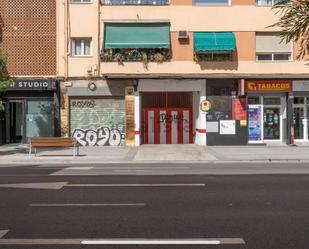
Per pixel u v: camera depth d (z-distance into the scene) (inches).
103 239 288.0
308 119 1155.3
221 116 1135.6
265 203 398.0
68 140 887.7
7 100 1141.1
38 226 321.4
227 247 270.5
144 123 1190.9
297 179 552.1
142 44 1091.9
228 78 1128.8
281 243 278.1
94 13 1129.4
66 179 559.8
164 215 352.5
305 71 1114.7
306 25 288.4
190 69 1111.6
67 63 1132.5
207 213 358.9
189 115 1195.3
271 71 1114.1
